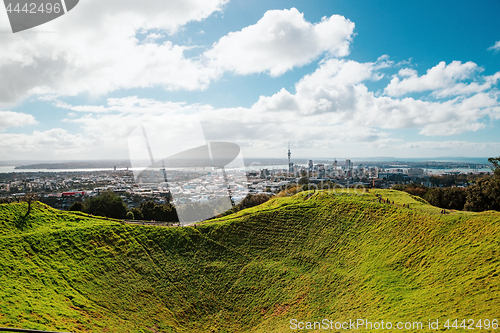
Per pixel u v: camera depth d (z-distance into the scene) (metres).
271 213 56.28
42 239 41.31
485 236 34.41
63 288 34.69
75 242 42.72
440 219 41.62
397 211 48.75
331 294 36.59
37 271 35.84
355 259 42.19
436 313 25.92
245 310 37.91
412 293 30.95
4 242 38.88
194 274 43.12
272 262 45.53
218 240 49.91
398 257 38.72
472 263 31.17
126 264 41.94
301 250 47.41
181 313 36.91
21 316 27.02
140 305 36.19
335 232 49.50
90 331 28.53
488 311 23.77
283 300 38.06
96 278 38.12
